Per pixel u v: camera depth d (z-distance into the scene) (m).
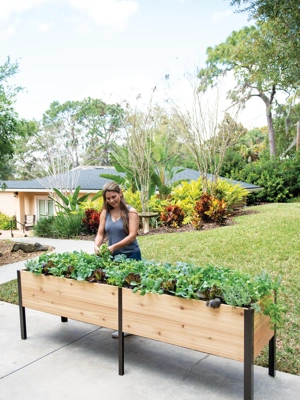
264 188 19.31
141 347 3.48
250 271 5.59
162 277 2.87
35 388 2.78
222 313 2.46
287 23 6.43
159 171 12.40
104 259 3.41
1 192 22.33
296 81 8.85
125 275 3.01
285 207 13.62
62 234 11.11
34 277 3.55
